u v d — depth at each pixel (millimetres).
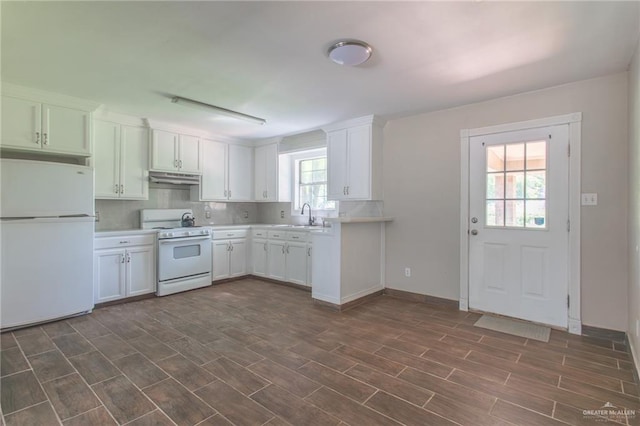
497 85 3025
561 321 3051
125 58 2512
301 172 5504
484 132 3486
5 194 2971
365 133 4102
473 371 2291
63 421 1758
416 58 2480
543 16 1938
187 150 4715
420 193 3963
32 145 3197
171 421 1760
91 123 3570
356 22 2014
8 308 2967
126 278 3920
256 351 2605
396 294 4191
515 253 3312
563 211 3037
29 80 2959
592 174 2889
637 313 2250
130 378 2191
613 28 2061
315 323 3238
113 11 1910
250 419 1778
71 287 3332
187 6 1860
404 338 2863
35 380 2160
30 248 3084
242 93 3262
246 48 2352
